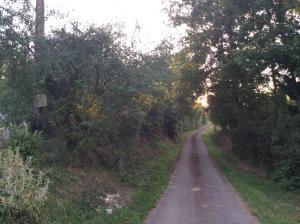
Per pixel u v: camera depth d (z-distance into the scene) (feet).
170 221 41.16
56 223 32.63
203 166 95.30
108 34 52.85
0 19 45.91
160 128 149.89
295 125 72.18
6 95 46.29
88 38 51.37
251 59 72.79
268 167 85.66
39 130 49.16
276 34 73.67
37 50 47.50
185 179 73.20
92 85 52.54
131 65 57.16
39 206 28.37
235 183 67.92
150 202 49.78
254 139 95.40
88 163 56.95
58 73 47.14
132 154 81.46
